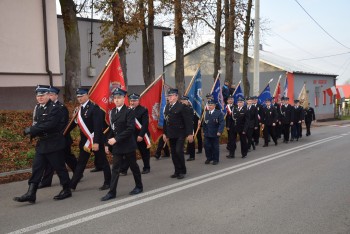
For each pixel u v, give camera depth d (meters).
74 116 7.07
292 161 9.95
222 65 30.92
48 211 5.64
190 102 10.58
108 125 7.62
